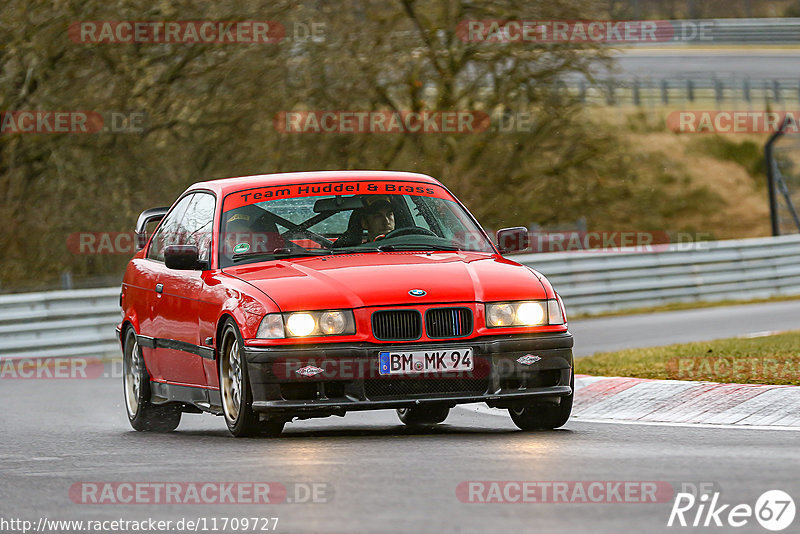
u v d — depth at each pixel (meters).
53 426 32.91
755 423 27.03
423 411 30.38
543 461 20.58
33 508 18.09
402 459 21.22
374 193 29.08
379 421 32.34
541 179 96.50
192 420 35.31
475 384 25.06
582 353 50.47
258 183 29.25
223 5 84.50
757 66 177.62
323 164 89.50
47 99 83.12
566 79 93.94
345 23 90.50
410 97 92.62
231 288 26.19
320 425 31.30
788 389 29.09
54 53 83.94
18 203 86.62
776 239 82.81
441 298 25.05
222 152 87.94
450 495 17.56
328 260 27.05
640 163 133.00
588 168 96.88
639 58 185.75
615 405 30.61
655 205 146.75
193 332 27.78
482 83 93.25
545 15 92.69
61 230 86.00
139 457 23.44
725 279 79.69
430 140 93.19
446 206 29.56
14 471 22.42
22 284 85.12
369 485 18.55
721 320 64.19
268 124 87.31
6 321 57.53
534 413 26.77
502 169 96.31
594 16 93.88
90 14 82.31
